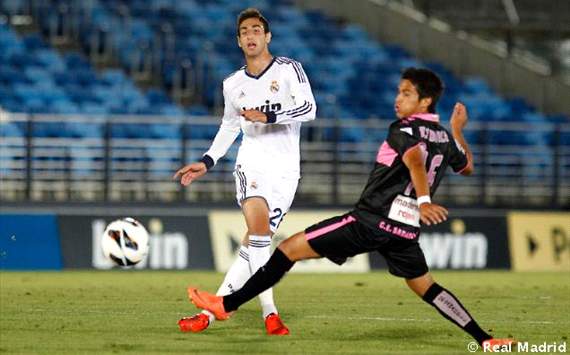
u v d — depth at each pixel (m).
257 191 31.34
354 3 105.06
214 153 32.50
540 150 79.50
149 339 30.22
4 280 53.16
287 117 30.72
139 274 59.78
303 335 31.38
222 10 100.12
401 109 27.56
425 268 27.67
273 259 28.06
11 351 27.95
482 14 103.00
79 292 45.78
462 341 30.44
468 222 67.38
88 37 91.38
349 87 90.94
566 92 94.69
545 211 76.94
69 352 27.81
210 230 63.56
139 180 72.31
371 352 28.14
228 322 34.38
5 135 73.75
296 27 99.25
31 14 92.75
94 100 80.69
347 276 59.72
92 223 62.59
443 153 27.25
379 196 27.06
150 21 95.94
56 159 72.75
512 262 67.75
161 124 76.94
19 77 82.44
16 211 63.94
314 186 76.44
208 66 88.88
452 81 95.81
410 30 102.25
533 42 102.25
